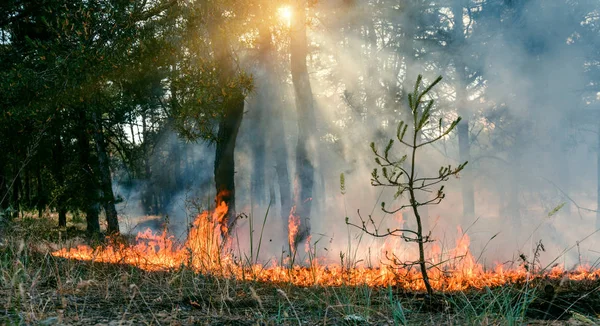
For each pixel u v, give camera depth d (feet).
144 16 38.04
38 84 34.63
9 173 51.85
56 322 10.59
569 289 15.92
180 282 15.56
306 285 18.17
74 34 34.47
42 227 19.71
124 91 56.70
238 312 13.26
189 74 37.70
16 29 46.32
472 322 12.32
